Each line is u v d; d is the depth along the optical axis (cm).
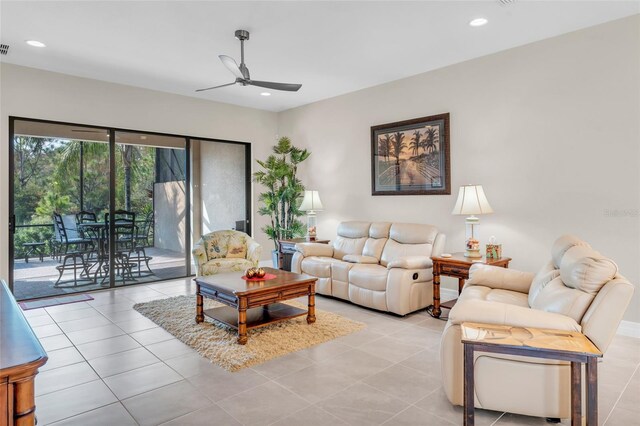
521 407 212
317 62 453
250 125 671
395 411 222
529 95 401
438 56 436
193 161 616
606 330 191
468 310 218
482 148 437
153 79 515
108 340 336
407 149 506
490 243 388
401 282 395
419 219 498
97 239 529
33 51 418
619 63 347
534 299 258
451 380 223
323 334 346
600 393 245
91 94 511
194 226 619
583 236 369
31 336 119
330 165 613
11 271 464
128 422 213
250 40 390
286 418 215
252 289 331
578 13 337
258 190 683
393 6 322
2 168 453
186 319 388
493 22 352
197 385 255
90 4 318
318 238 631
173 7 323
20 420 98
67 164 504
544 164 392
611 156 353
